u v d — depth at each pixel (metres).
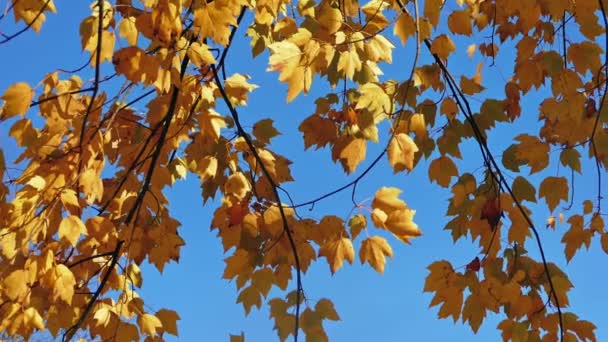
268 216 2.74
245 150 3.26
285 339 2.43
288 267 2.71
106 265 3.08
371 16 2.75
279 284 2.70
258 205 2.88
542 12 3.18
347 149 2.59
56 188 2.63
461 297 2.66
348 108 2.92
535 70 2.87
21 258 2.75
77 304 2.98
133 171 3.15
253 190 2.96
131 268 3.23
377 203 2.49
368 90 2.78
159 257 2.89
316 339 2.39
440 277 2.69
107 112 2.96
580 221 2.84
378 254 2.50
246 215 2.80
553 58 2.72
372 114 2.81
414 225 2.44
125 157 3.14
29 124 2.66
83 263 3.05
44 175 2.66
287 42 2.42
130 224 2.77
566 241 2.87
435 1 2.42
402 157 2.50
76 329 2.66
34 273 2.52
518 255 2.96
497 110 2.88
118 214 3.17
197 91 3.01
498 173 2.71
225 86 3.15
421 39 2.57
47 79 2.54
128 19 2.71
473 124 2.75
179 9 2.36
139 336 2.81
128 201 3.06
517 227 2.81
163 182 3.03
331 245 2.55
